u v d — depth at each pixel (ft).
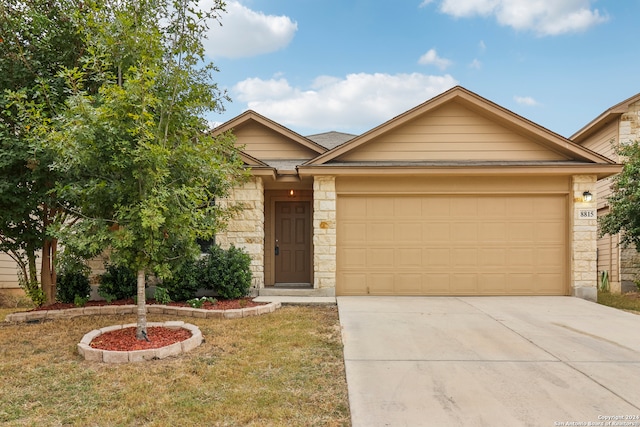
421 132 30.50
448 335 18.16
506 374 13.44
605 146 40.88
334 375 13.43
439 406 11.05
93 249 15.02
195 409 10.83
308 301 26.05
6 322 21.40
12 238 23.57
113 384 12.51
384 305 25.03
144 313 16.56
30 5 22.47
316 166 28.40
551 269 28.76
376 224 29.37
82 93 15.46
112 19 17.88
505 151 30.12
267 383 12.69
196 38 18.49
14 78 21.34
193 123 18.48
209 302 24.61
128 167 15.31
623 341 17.31
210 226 17.87
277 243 34.14
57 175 20.12
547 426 10.00
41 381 12.78
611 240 38.99
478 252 29.01
